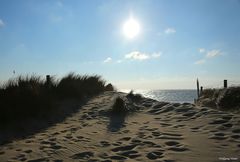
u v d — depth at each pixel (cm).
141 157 491
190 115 793
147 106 1032
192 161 442
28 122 828
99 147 578
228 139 536
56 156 534
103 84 1677
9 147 625
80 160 502
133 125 774
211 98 1273
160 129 688
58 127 812
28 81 1085
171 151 507
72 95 1179
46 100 980
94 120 880
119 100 993
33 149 592
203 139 556
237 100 1038
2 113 790
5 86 977
